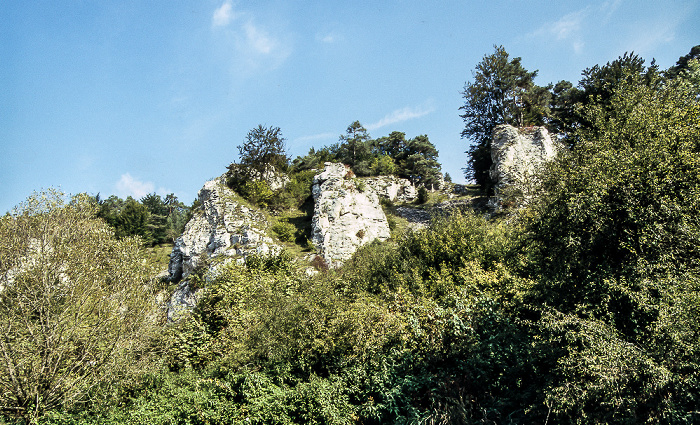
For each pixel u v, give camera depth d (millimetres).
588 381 7184
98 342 12781
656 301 7770
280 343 12078
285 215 41750
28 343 11852
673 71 29141
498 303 11109
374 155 62438
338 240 33500
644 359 6793
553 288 9750
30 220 14234
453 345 10336
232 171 43781
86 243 14781
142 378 13273
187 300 27000
